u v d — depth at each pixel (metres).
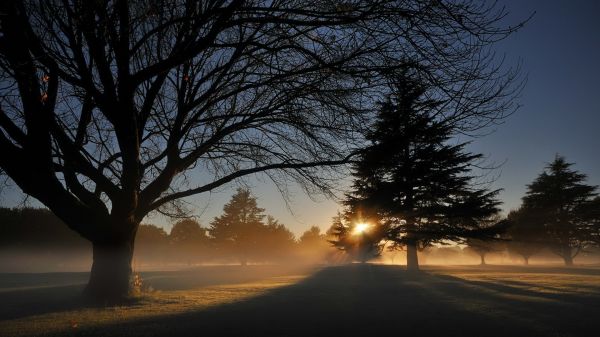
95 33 10.39
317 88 11.52
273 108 13.25
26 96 11.14
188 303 14.02
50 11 10.12
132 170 13.26
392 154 12.38
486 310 12.05
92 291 13.86
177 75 14.44
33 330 9.27
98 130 14.45
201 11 10.73
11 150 11.46
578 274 31.38
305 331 9.18
